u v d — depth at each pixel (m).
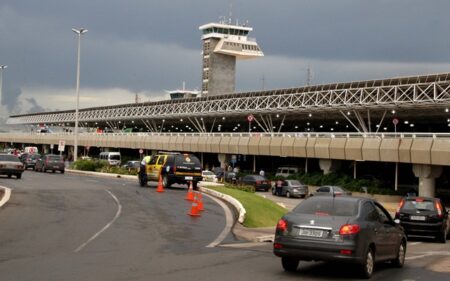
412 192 58.22
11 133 162.00
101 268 12.32
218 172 70.25
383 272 13.87
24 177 46.59
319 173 71.00
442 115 81.94
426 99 75.88
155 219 22.36
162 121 138.12
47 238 16.52
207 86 187.38
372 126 106.38
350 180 65.31
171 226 20.70
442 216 23.91
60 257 13.58
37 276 11.16
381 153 59.66
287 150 73.25
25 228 18.30
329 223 12.27
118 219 21.75
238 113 101.50
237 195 32.22
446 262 16.19
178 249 15.84
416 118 89.25
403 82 77.69
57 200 27.59
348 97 86.00
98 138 119.88
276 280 11.91
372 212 13.38
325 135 68.88
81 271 11.87
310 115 91.88
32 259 13.16
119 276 11.49
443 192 65.81
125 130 148.38
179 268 12.79
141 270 12.30
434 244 23.42
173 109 127.31
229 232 20.28
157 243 16.73
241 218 23.34
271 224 24.64
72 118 176.88
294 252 12.38
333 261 12.09
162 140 100.50
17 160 44.88
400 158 57.72
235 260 14.32
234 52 183.88
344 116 87.50
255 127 126.94
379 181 64.38
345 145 64.25
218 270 12.77
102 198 29.64
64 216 21.84
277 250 12.60
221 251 15.85
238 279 11.77
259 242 18.64
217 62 185.50
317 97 88.00
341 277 12.62
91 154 141.38
